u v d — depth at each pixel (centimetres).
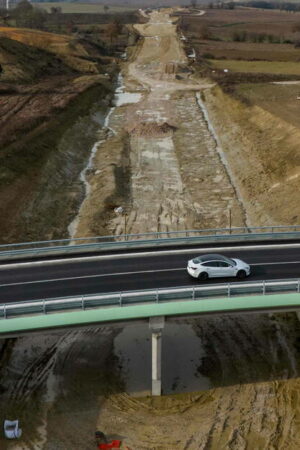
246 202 5331
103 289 2892
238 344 3250
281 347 3212
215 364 3078
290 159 5738
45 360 3095
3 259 3288
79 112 8194
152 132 7769
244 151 6669
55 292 2866
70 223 4819
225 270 2973
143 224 4822
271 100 8425
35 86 9531
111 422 2664
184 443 2528
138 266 3172
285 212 4772
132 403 2794
